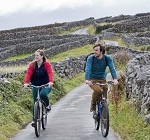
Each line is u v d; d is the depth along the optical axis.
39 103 11.41
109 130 11.70
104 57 11.33
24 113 14.84
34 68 11.68
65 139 10.77
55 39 72.31
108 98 17.09
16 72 22.78
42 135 11.45
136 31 83.69
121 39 67.50
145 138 9.91
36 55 11.55
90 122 13.24
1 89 15.91
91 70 11.46
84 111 15.77
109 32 76.38
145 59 25.92
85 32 94.44
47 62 11.71
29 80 11.57
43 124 12.04
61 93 21.50
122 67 36.72
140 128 10.87
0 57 59.66
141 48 52.31
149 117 11.11
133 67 16.00
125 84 17.20
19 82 18.27
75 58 35.12
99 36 70.12
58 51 54.47
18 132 12.18
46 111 12.26
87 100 19.30
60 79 26.27
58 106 17.61
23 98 16.73
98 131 11.74
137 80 13.74
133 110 13.10
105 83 11.50
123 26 85.50
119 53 41.59
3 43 80.25
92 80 11.51
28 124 13.55
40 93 11.66
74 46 59.81
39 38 78.00
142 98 12.61
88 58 11.27
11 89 16.72
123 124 11.90
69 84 27.27
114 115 13.70
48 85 11.44
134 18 96.81
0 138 10.87
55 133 11.63
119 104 14.98
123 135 10.72
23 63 44.69
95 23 103.00
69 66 31.50
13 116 13.73
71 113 15.35
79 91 23.66
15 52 66.19
